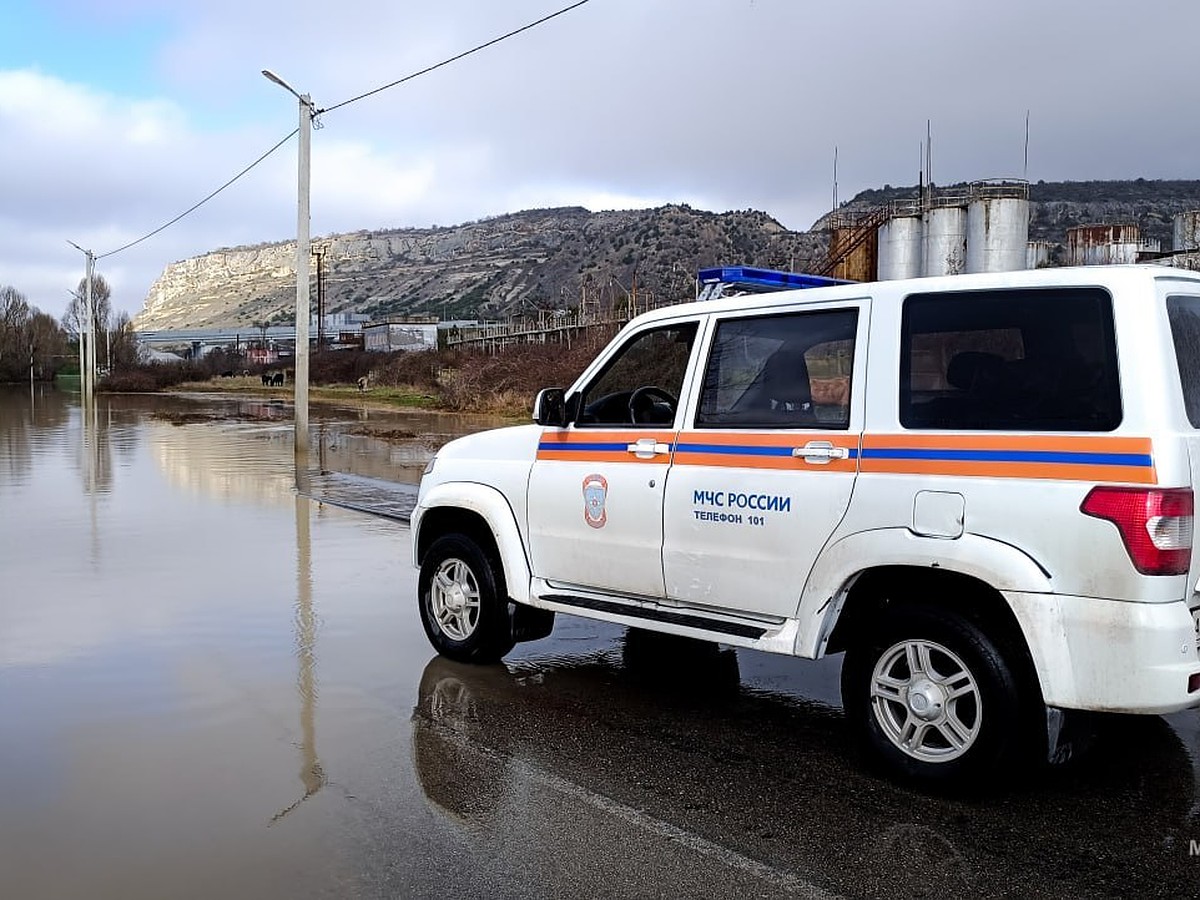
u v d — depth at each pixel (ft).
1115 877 12.51
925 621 14.79
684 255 552.00
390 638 23.89
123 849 13.23
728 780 15.56
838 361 16.12
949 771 14.67
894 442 15.14
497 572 21.01
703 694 19.88
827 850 13.23
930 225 104.42
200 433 94.63
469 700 19.43
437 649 22.18
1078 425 13.71
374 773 15.81
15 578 30.50
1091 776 15.69
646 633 24.62
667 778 15.65
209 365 298.97
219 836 13.60
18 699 19.35
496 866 12.78
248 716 18.45
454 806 14.58
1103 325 13.80
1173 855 13.10
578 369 107.04
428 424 103.65
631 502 18.29
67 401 178.40
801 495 15.97
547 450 19.99
